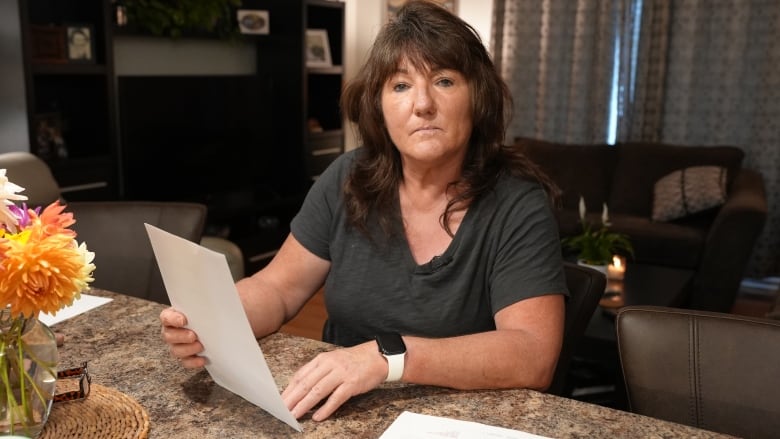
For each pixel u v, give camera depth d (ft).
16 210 2.82
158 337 4.05
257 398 3.14
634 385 3.64
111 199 12.77
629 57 16.26
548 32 17.08
